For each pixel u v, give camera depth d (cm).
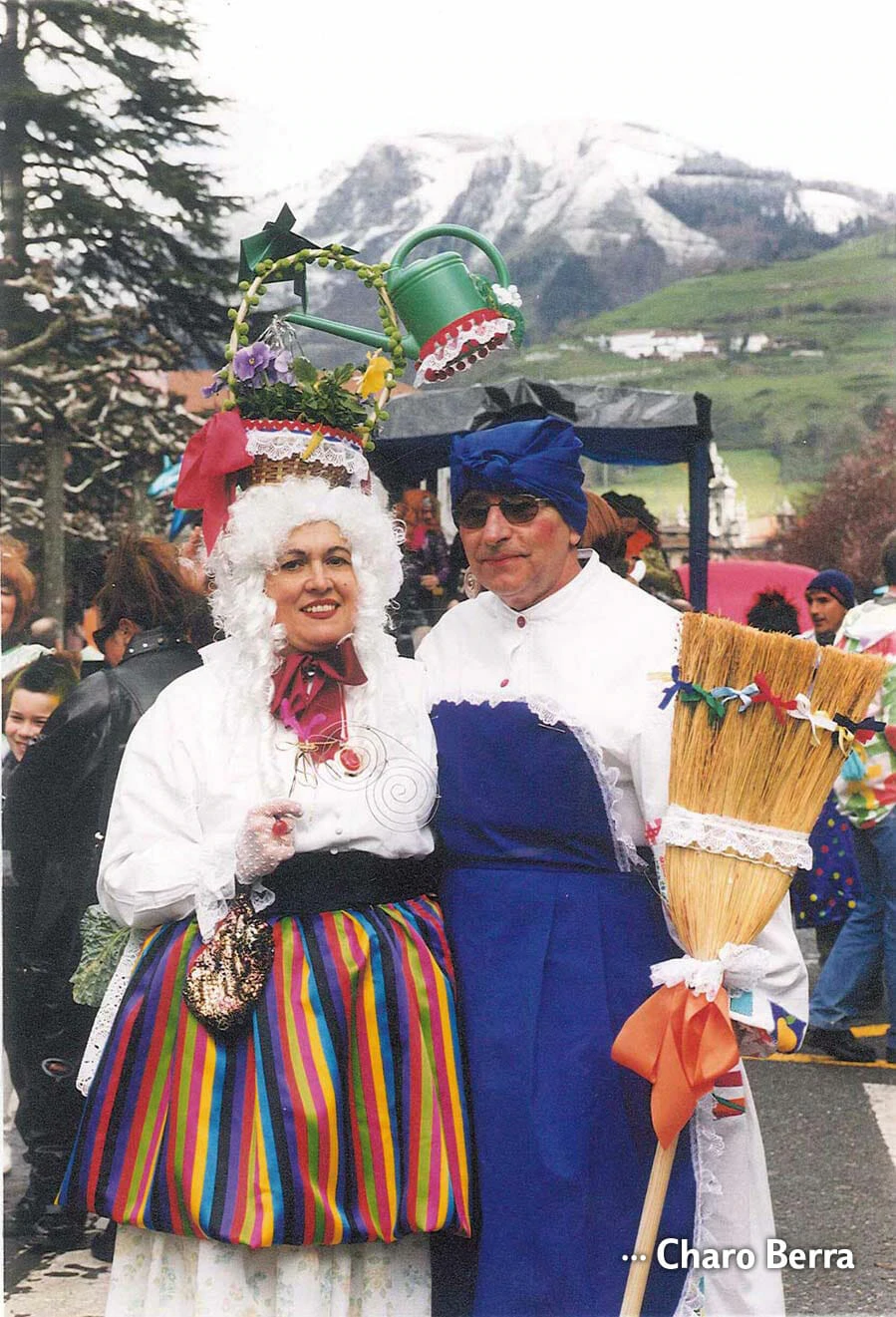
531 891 230
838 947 466
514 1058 224
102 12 1020
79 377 1071
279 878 222
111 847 226
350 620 228
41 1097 324
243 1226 206
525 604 238
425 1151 218
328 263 251
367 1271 221
